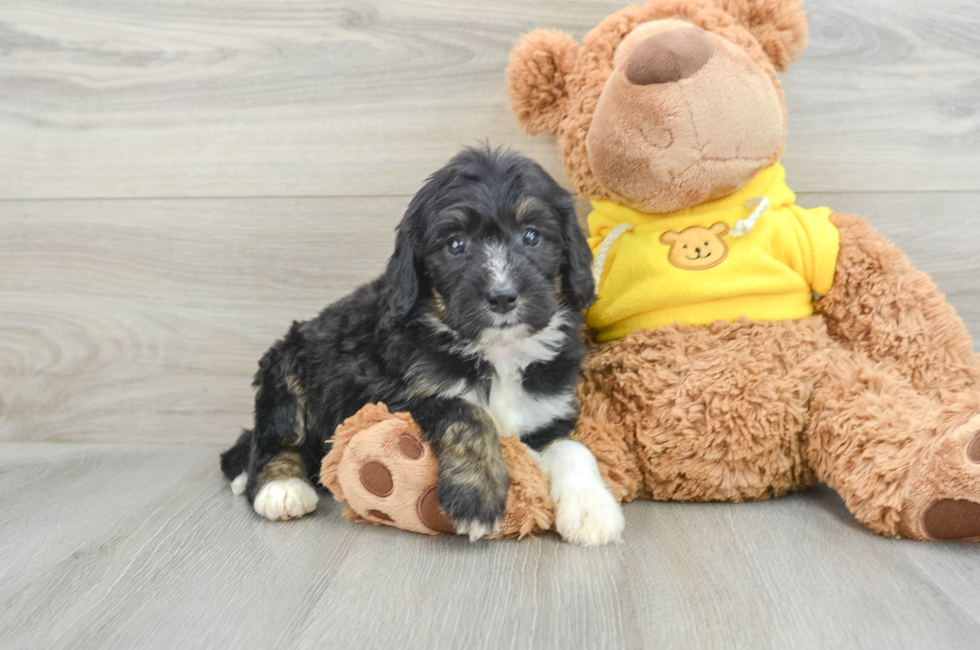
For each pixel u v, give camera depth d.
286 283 0.95
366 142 0.93
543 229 0.76
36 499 0.82
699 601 0.63
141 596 0.66
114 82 0.94
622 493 0.76
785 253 0.80
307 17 0.92
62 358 0.98
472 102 0.92
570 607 0.63
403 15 0.92
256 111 0.94
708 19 0.80
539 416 0.77
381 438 0.71
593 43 0.81
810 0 0.88
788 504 0.77
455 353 0.75
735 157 0.77
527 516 0.71
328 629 0.62
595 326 0.83
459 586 0.66
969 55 0.89
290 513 0.76
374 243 0.94
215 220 0.95
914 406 0.73
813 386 0.76
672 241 0.80
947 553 0.68
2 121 0.96
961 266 0.90
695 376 0.76
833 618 0.61
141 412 0.98
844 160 0.90
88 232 0.96
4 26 0.94
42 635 0.62
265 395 0.82
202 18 0.93
